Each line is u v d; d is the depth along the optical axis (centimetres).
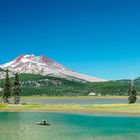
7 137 5491
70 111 11112
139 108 11088
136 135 5856
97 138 5506
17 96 16275
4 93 16488
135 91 15550
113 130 6525
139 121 8219
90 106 12381
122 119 8712
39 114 10381
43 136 5653
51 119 8788
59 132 6181
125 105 12500
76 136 5697
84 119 8775
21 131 6247
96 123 7819
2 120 8406
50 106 12762
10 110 11919
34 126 7100
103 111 10650
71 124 7575
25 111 11612
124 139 5422
